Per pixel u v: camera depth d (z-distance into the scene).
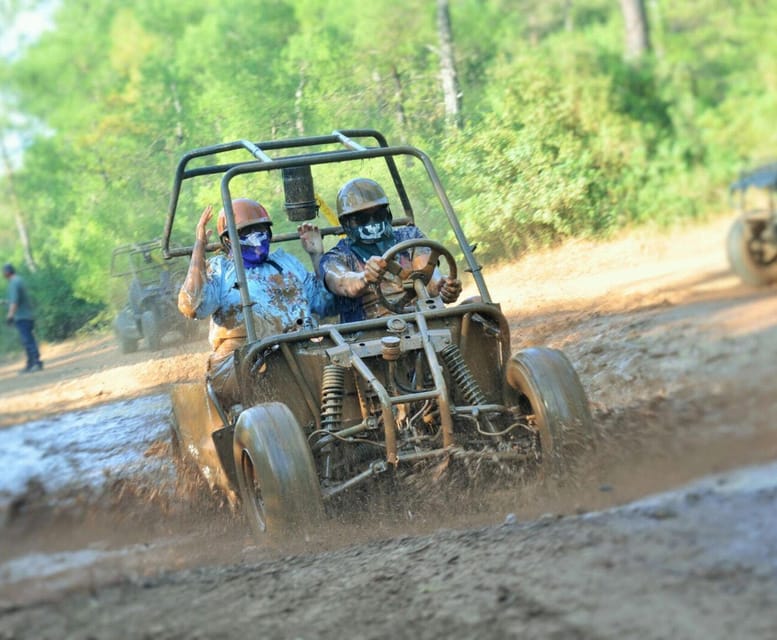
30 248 67.06
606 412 16.12
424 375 12.76
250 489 12.05
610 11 59.53
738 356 18.67
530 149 38.03
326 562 10.38
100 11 82.31
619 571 8.45
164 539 13.40
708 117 47.25
